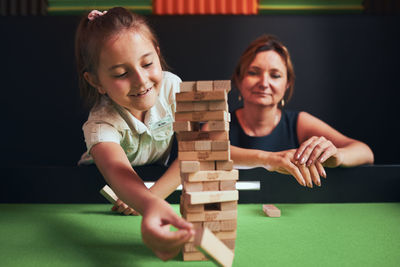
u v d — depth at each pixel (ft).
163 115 5.04
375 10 11.07
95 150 3.97
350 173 5.08
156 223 2.52
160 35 9.60
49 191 5.13
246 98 7.32
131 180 3.18
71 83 9.66
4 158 9.69
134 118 4.63
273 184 5.04
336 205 4.94
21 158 9.71
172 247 2.46
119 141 4.45
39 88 9.66
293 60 9.64
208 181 2.96
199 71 9.68
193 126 3.12
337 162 5.06
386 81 9.66
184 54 9.65
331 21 9.59
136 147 5.09
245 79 7.24
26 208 4.86
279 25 9.61
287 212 4.55
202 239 2.31
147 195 2.87
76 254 3.11
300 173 4.70
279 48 7.25
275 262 2.88
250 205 4.97
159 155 5.78
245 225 3.95
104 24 3.76
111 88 3.82
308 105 9.71
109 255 3.08
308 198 5.06
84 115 9.71
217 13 10.62
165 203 2.73
